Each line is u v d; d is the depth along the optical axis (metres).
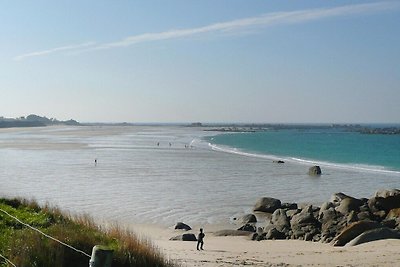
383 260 19.55
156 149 104.25
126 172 59.34
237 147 123.12
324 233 28.12
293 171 66.12
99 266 7.92
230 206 39.44
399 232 25.61
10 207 15.85
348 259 20.05
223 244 25.92
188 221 33.75
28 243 11.42
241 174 61.06
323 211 31.09
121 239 12.81
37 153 86.94
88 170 60.62
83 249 11.60
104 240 12.54
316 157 93.75
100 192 43.47
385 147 125.50
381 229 25.31
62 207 36.03
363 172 66.69
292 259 20.23
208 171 63.28
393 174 64.25
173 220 33.75
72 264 11.16
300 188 50.41
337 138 185.12
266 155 95.69
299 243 26.42
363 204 32.41
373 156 96.44
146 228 30.80
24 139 144.38
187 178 55.38
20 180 50.22
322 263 19.14
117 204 38.19
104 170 61.00
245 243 26.41
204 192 45.69
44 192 42.78
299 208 36.88
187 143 134.88
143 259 11.82
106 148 104.31
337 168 72.06
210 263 18.59
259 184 52.53
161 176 56.38
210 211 37.25
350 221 29.17
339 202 33.47
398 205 31.83
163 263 12.22
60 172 57.88
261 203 37.69
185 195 43.62
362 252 21.72
